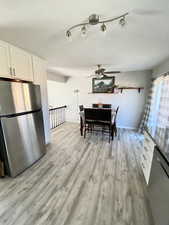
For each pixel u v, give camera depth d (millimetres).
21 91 2029
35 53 2494
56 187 1791
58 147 3123
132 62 3193
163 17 1286
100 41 1908
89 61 3105
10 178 1968
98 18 1289
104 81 4910
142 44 2029
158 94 3365
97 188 1778
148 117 4016
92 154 2775
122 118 4887
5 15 1254
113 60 3018
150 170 1577
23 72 2295
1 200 1569
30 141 2273
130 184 1861
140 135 4062
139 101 4559
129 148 3094
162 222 1035
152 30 1571
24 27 1493
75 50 2322
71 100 5641
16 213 1399
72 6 1126
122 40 1879
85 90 5332
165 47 2154
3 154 1937
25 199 1584
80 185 1835
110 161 2492
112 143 3400
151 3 1080
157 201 1209
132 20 1350
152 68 3998
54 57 2771
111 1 1062
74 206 1494
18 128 2018
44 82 2982
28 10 1179
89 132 4309
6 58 1933
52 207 1476
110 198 1611
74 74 4961
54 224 1286
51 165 2344
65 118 5887
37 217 1354
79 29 1547
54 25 1454
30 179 1956
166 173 1068
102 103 5105
